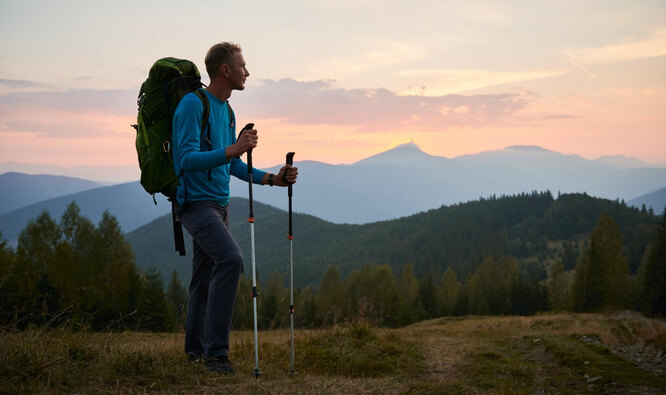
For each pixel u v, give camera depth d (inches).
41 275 1477.6
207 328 161.6
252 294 164.6
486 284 4441.4
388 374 254.2
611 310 2443.4
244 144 150.4
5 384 118.9
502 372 258.2
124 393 124.5
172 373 145.5
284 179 185.8
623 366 249.1
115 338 177.2
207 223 160.7
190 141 152.2
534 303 3457.2
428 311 3725.4
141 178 158.6
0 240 1293.1
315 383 169.9
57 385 124.0
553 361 283.1
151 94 155.6
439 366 279.9
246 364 187.0
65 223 1699.1
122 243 1713.8
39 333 150.3
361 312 361.4
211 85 165.0
